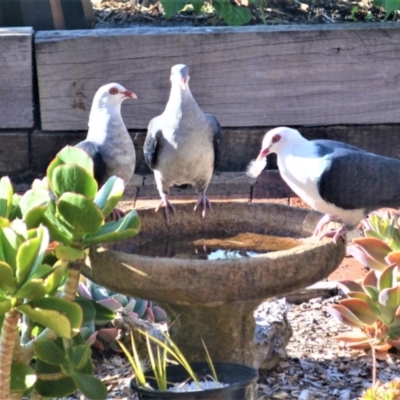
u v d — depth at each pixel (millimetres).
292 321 6906
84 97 9336
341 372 6117
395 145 9547
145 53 9211
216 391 4895
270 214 5992
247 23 10336
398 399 4848
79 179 4438
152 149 7609
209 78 9289
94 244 4617
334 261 5203
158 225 6043
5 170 9531
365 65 9289
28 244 3891
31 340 4730
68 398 5656
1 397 4312
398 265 6355
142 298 5090
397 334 6262
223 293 4852
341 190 6289
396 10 9922
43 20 9797
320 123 9469
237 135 9492
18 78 9227
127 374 6074
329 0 10781
